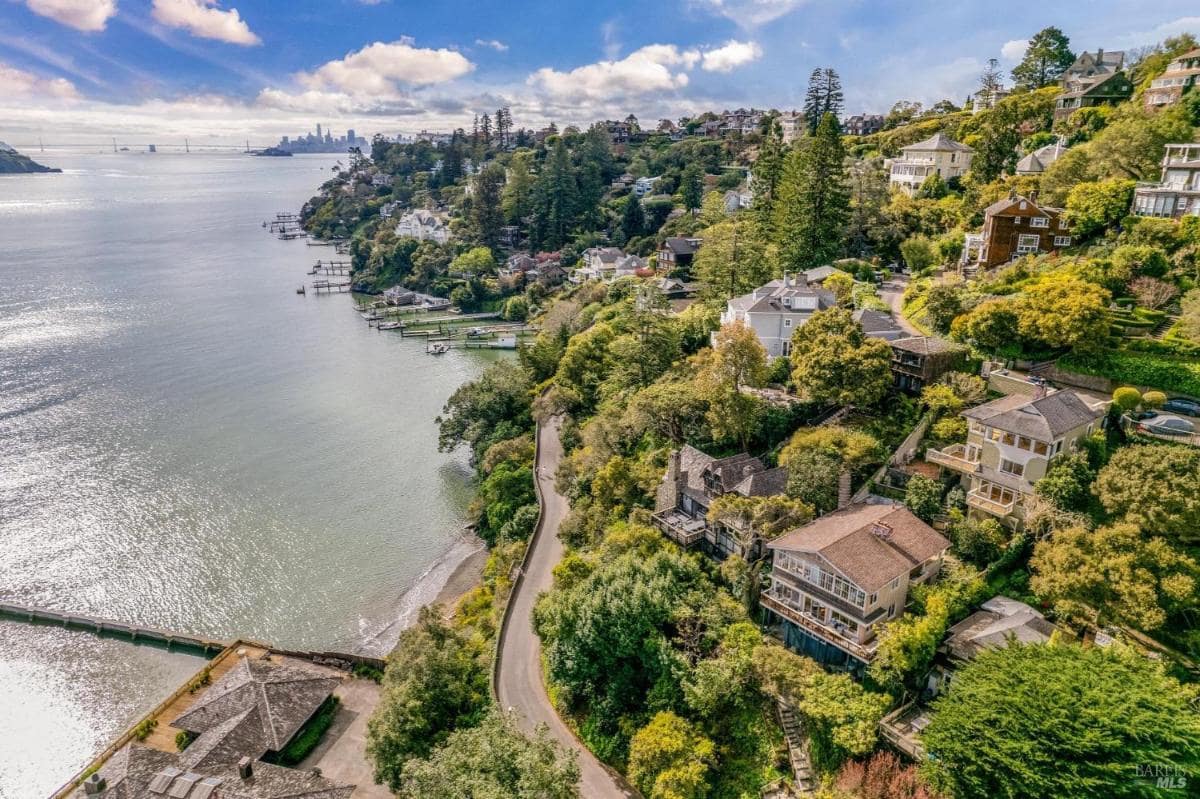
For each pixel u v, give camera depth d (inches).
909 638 1366.9
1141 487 1439.5
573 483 2524.6
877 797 1196.5
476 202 7278.5
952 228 3420.3
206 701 1780.3
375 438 3538.4
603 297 4603.8
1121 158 2819.9
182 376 4296.3
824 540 1547.7
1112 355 1951.3
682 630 1620.3
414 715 1581.0
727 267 3304.6
